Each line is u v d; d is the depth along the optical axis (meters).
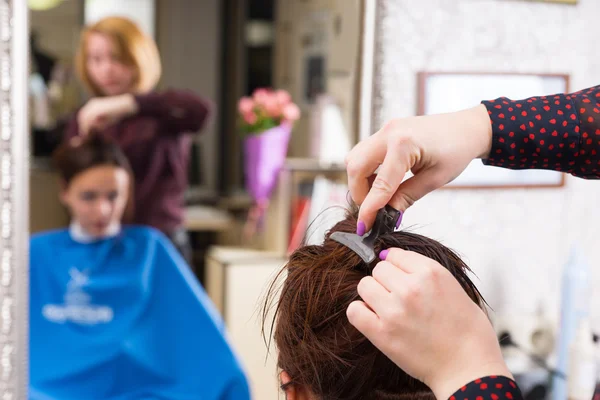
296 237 2.24
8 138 1.08
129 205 1.92
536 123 0.62
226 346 1.87
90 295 1.78
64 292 1.77
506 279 1.33
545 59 1.27
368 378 0.58
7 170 1.09
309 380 0.61
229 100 3.11
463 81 1.24
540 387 1.31
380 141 0.59
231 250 2.43
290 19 2.75
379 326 0.47
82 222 1.80
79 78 2.01
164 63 3.01
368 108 1.20
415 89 1.22
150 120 2.01
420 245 0.60
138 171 1.97
